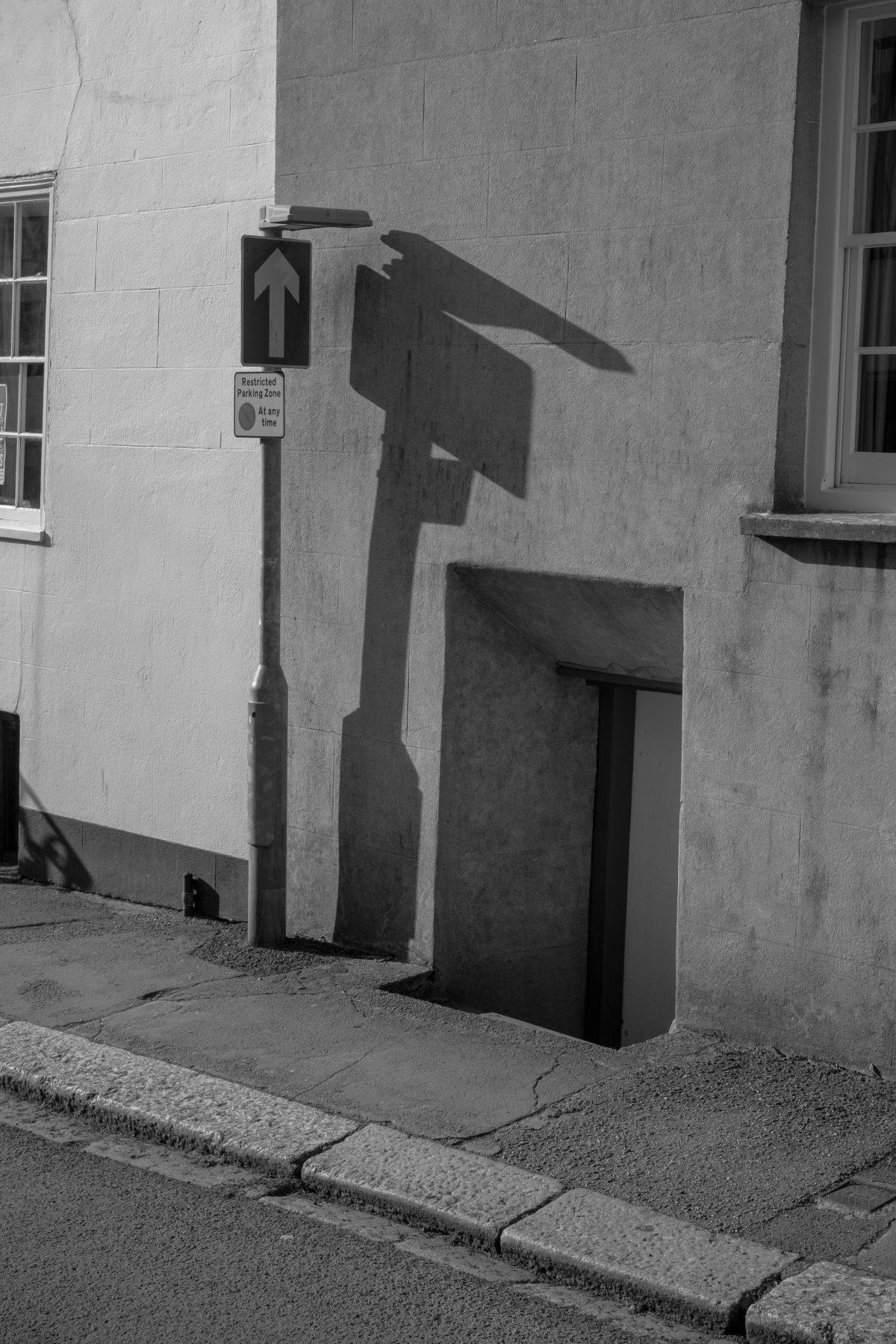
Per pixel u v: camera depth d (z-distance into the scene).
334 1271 5.14
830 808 6.57
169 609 9.46
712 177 6.80
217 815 9.28
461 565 7.87
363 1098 6.36
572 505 7.39
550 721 8.44
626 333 7.13
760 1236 5.13
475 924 8.27
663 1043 6.98
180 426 9.31
